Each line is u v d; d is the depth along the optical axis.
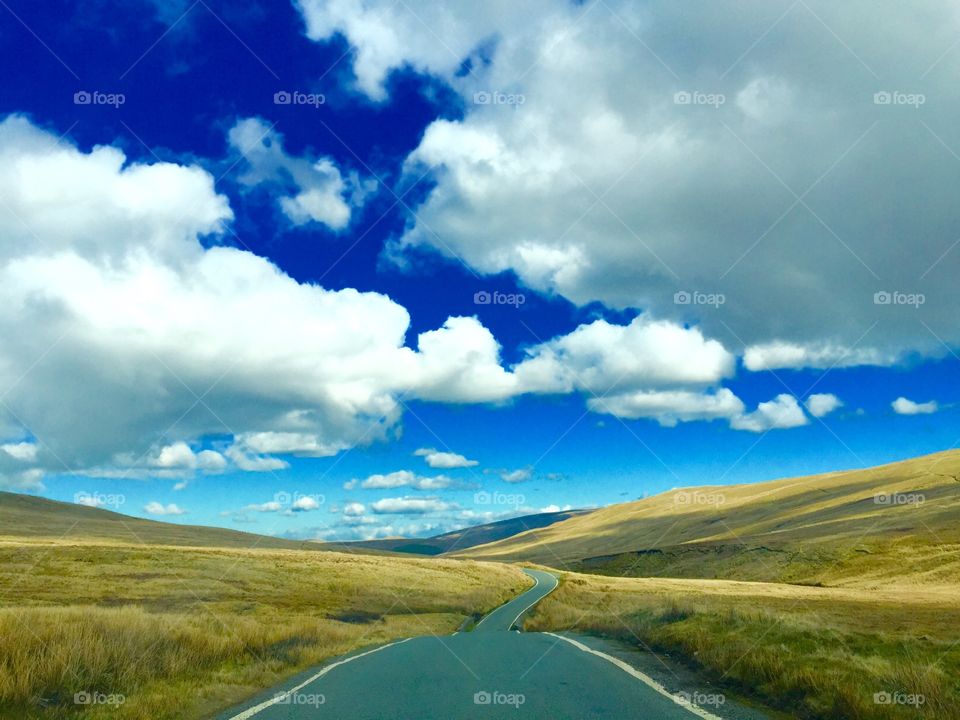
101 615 15.78
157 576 49.25
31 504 178.62
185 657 12.91
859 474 197.50
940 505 110.81
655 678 11.80
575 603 43.44
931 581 71.00
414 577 57.50
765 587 67.88
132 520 187.75
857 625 25.28
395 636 25.05
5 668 9.38
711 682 11.41
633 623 21.89
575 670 12.97
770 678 10.34
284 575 52.19
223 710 9.48
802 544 104.12
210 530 181.25
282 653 15.26
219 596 41.66
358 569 58.88
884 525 105.25
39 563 52.91
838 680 9.41
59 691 9.62
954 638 18.05
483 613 41.97
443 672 13.18
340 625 27.48
